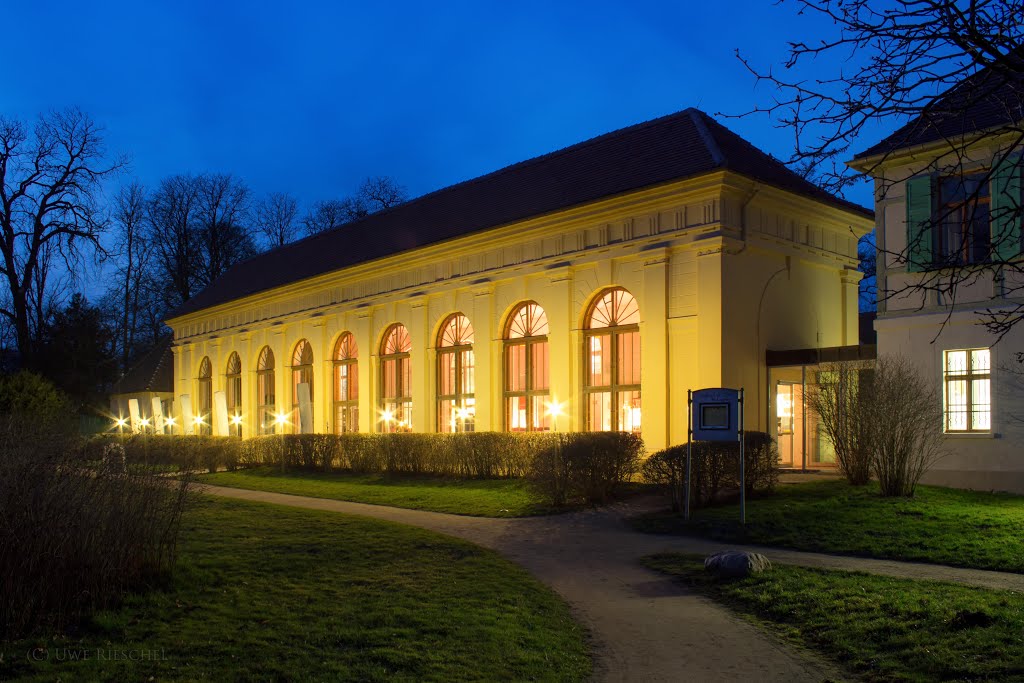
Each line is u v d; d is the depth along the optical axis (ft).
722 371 67.56
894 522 43.96
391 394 106.32
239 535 47.44
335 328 116.26
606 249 77.15
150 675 24.22
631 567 39.24
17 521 29.30
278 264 142.00
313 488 78.54
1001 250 54.39
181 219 202.69
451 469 80.94
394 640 27.32
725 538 44.70
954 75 18.86
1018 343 54.49
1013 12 18.29
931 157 56.65
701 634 28.66
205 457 103.24
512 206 89.92
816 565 36.68
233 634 28.19
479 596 33.32
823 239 80.53
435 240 96.02
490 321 89.20
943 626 26.25
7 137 138.62
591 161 85.92
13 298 141.69
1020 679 21.72
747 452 55.11
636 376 75.82
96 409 181.47
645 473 54.85
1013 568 34.30
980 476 56.13
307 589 34.40
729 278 68.90
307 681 23.72
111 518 32.58
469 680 23.84
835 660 25.73
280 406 128.26
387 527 49.93
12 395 100.94
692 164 71.26
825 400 59.52
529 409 85.81
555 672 24.77
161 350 189.06
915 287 21.16
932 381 58.49
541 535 48.49
